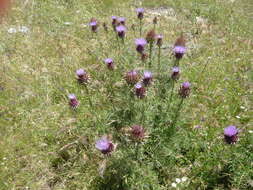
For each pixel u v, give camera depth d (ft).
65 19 5.15
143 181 2.22
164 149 2.49
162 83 3.20
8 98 3.28
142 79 2.67
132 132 2.23
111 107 3.02
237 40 4.99
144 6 6.18
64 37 4.56
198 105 3.22
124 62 3.63
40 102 3.24
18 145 2.76
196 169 2.48
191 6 6.28
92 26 3.90
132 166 2.28
